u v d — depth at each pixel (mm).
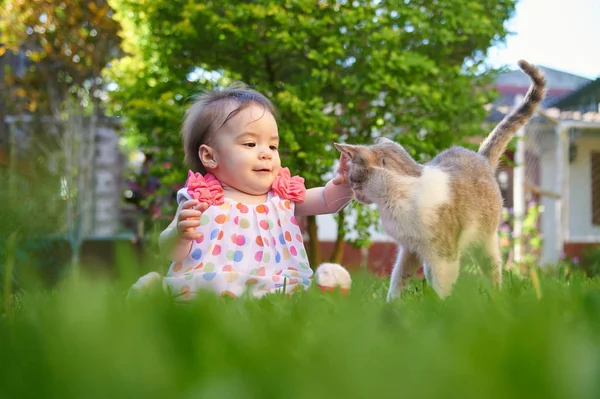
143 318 1332
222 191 3191
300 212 3449
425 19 7059
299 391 789
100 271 2350
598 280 3699
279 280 2959
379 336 1323
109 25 10273
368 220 7711
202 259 3016
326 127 6914
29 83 10828
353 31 6871
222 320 1381
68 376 885
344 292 2840
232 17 6695
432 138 7254
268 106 3316
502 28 7324
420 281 4250
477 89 7969
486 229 3551
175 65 7316
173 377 903
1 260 3439
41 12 10227
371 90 6707
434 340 1253
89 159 10516
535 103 4062
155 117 7105
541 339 954
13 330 1287
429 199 3230
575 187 13391
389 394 769
